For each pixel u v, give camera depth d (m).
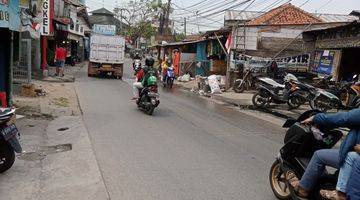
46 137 8.74
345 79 17.72
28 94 14.77
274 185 5.68
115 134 9.23
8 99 11.51
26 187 5.66
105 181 5.96
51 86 19.06
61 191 5.54
